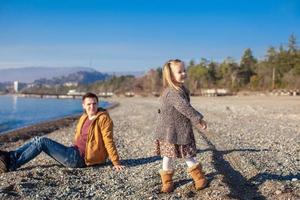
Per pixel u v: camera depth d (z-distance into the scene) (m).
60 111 30.59
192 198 3.35
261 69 61.28
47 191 3.61
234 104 24.86
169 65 3.38
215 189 3.45
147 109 22.59
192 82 72.56
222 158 5.04
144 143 6.99
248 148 5.87
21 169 4.49
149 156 5.40
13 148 8.19
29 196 3.43
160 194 3.50
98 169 4.50
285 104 23.08
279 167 4.42
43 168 4.49
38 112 29.00
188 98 3.42
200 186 3.50
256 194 3.45
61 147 4.46
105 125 4.54
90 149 4.53
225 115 14.48
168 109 3.39
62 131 11.59
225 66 68.94
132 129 10.02
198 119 3.29
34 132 11.63
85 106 4.59
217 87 68.56
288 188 3.54
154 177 4.09
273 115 14.13
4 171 4.30
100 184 3.92
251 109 18.20
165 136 3.41
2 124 17.41
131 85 97.56
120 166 4.52
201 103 28.64
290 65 57.16
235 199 3.22
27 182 3.84
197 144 6.28
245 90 60.31
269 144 6.39
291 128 9.42
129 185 3.86
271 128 9.38
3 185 3.75
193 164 3.51
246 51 67.81
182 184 3.72
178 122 3.39
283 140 6.98
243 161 4.76
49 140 4.43
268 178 3.91
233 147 5.96
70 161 4.47
